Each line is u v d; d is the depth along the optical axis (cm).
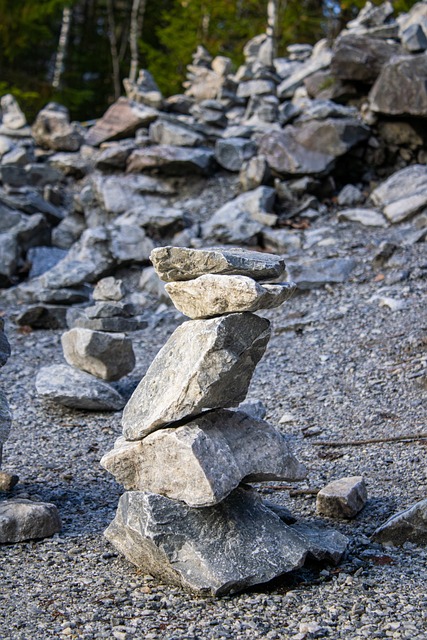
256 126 1284
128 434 398
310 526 444
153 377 401
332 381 704
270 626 340
